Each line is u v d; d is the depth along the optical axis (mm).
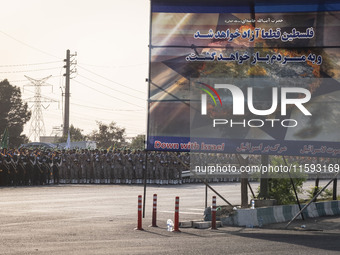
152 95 19344
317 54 18859
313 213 21953
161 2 19328
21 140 95250
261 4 19125
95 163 41250
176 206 16297
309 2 18906
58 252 12039
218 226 17734
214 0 19250
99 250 12414
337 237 15812
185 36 19344
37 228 16188
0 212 20328
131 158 41250
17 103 95750
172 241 14125
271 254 12398
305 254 12484
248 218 18469
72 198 26859
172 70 19328
